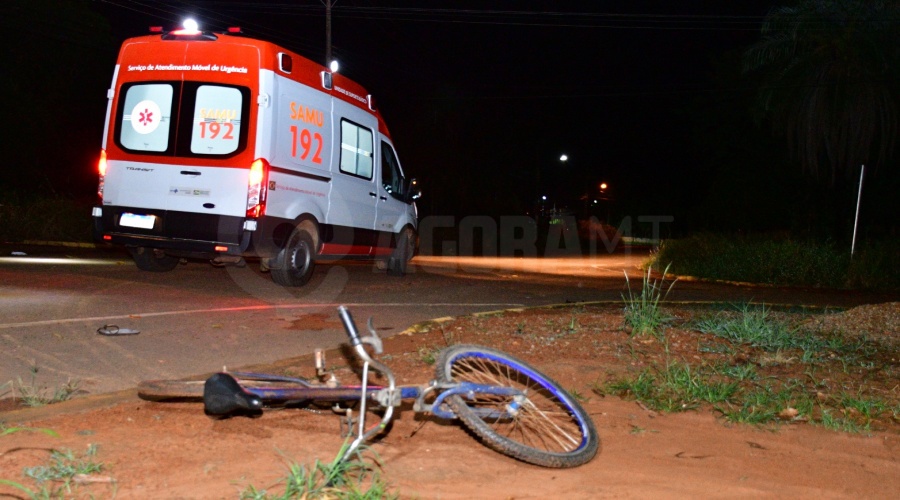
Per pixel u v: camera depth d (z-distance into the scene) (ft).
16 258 43.39
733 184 124.26
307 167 35.12
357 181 39.93
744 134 126.00
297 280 36.19
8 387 17.76
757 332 25.79
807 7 91.97
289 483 11.62
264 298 33.12
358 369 20.29
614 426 16.99
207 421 15.29
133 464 12.75
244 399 12.20
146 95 33.40
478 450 14.58
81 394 17.35
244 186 32.01
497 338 24.72
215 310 29.22
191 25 33.17
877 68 90.94
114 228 33.86
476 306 34.71
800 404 18.86
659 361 22.45
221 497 11.59
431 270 55.72
